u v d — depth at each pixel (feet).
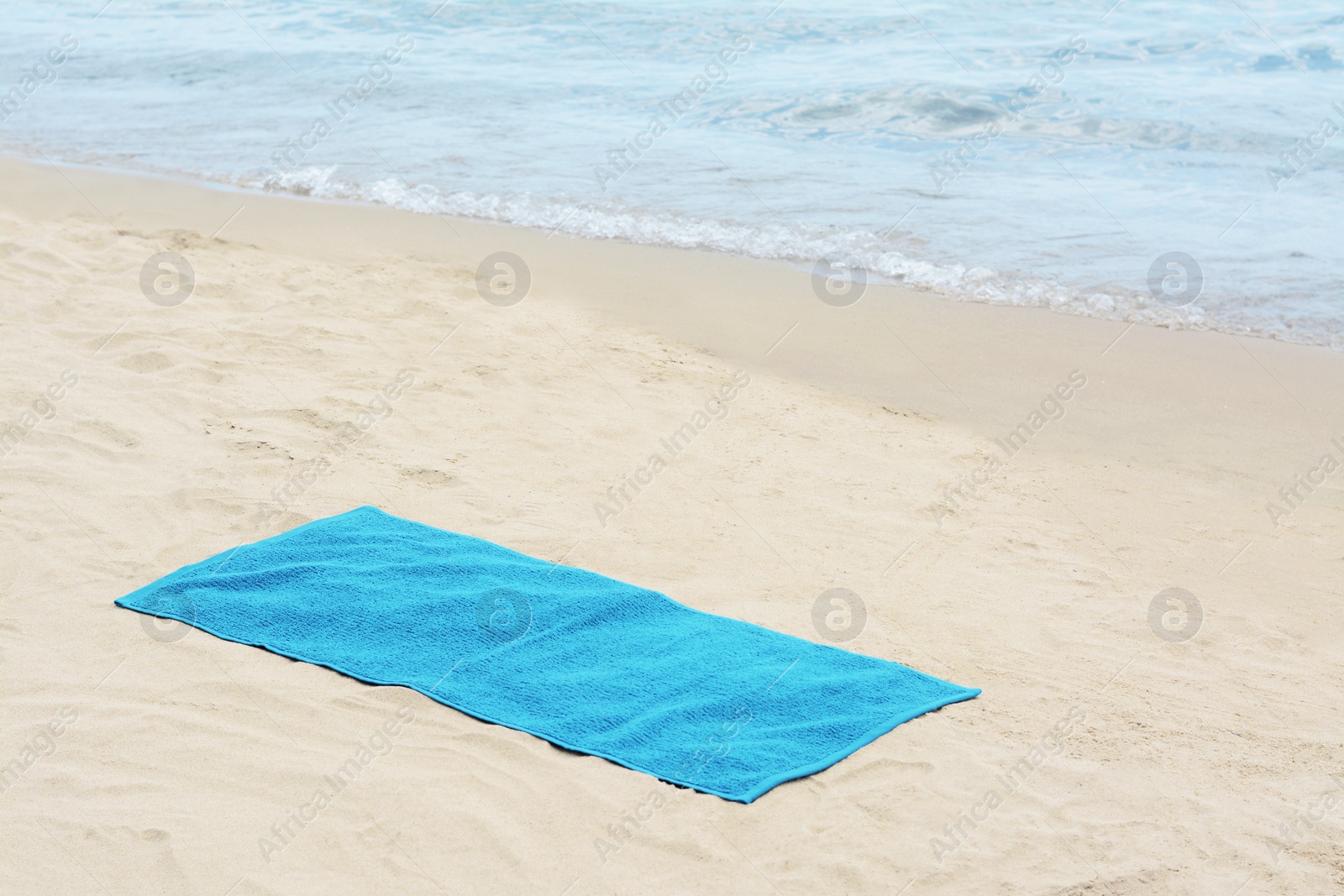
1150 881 11.59
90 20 71.51
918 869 11.54
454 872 11.20
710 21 66.59
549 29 65.87
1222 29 60.29
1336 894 11.51
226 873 11.01
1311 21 60.75
